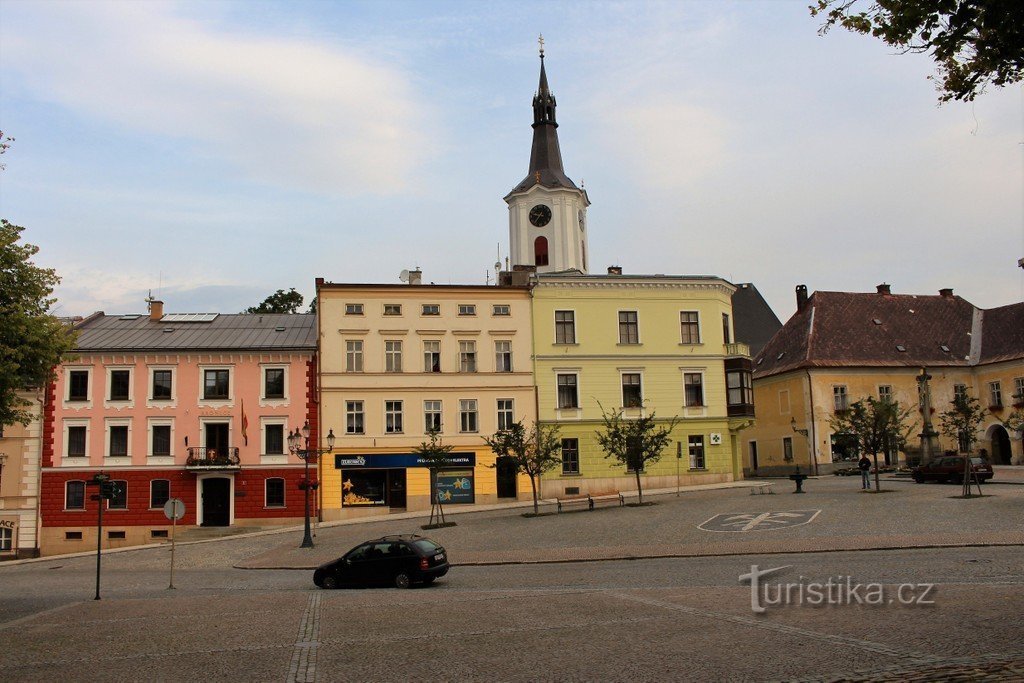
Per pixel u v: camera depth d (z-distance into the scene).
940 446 66.25
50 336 23.59
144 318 56.12
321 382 50.69
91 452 48.59
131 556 40.53
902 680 10.83
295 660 14.22
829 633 14.05
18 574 36.56
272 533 44.94
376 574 24.78
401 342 52.44
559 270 71.81
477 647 14.57
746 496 43.53
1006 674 10.77
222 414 49.78
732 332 58.06
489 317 53.69
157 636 17.27
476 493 51.75
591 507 42.56
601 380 54.41
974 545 24.80
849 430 45.06
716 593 19.34
